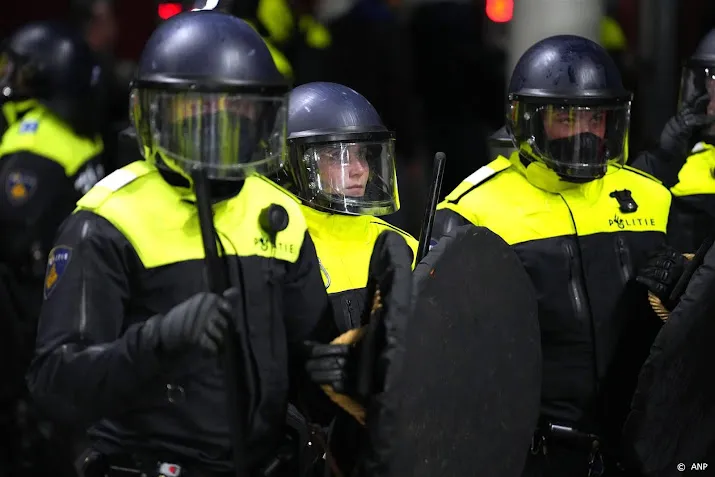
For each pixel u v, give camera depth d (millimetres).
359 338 7414
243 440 7133
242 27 7348
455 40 17234
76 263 7141
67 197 12055
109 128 13172
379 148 9172
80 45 12398
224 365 7035
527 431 8188
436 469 7422
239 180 7410
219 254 7414
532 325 8125
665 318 9523
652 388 8961
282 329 7621
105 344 6945
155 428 7414
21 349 11562
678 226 11797
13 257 11781
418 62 17250
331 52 16500
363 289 9375
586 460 9734
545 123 9641
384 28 16625
